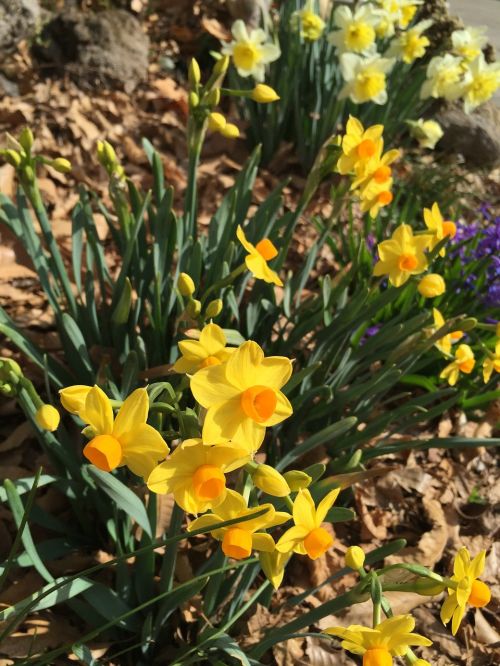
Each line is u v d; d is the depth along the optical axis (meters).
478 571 0.32
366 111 1.05
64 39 1.06
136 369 0.46
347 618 0.54
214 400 0.26
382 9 1.00
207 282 0.58
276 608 0.54
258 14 1.21
